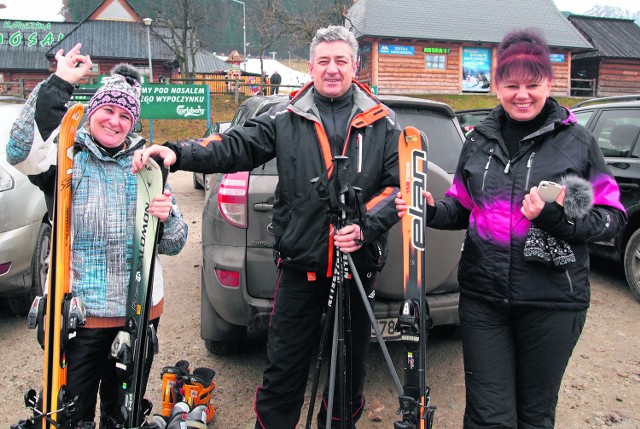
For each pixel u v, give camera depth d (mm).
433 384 3273
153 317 2277
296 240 2193
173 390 2682
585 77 27062
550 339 1963
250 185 2922
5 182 3654
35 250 3988
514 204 1986
